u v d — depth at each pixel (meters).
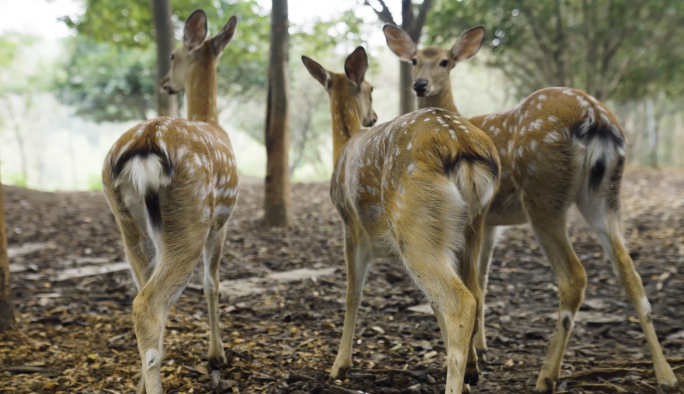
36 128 23.12
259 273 6.44
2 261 3.99
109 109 20.11
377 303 5.23
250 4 13.41
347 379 3.47
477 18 13.98
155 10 8.12
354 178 3.12
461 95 24.95
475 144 2.56
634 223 9.17
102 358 3.74
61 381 3.36
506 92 21.36
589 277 6.05
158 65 8.20
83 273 6.37
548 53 15.38
